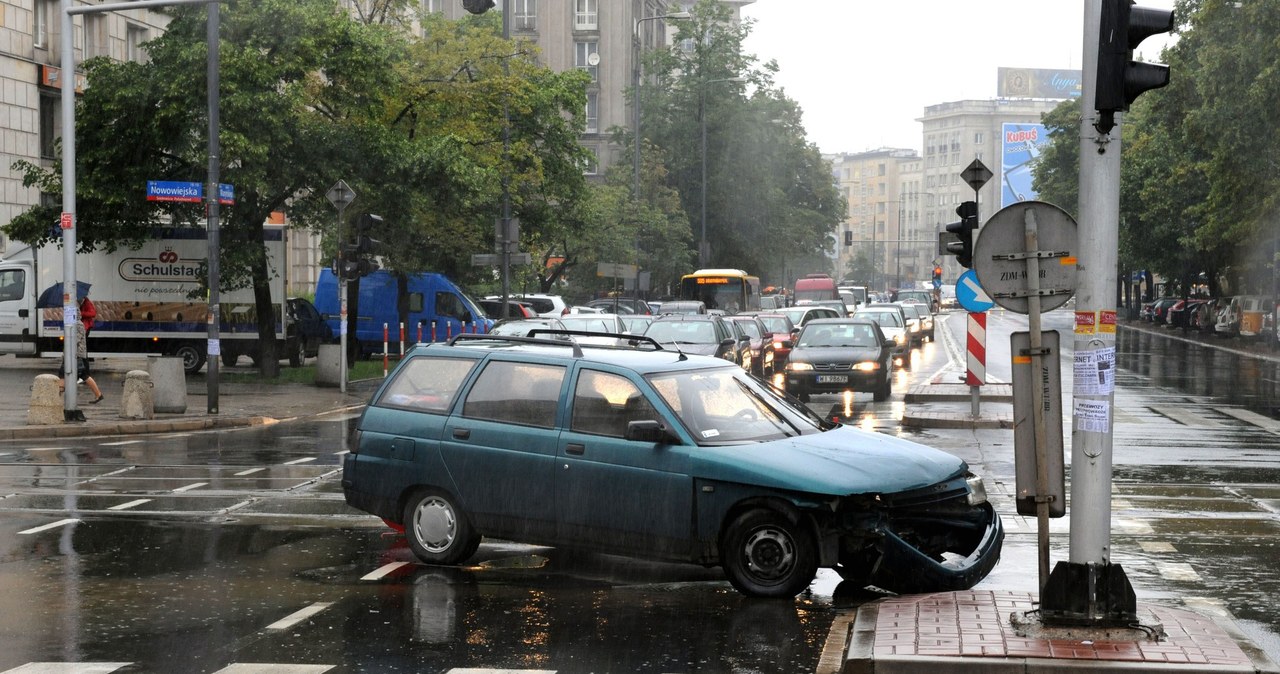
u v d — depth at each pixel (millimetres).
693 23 75875
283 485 14586
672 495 9078
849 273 195000
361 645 7742
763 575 8938
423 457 10055
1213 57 42281
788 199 83312
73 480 15000
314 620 8367
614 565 10164
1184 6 49625
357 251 28203
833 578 9703
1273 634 7992
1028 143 154125
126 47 46844
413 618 8422
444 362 10352
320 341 38188
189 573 9836
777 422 9734
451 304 41062
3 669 7199
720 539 9000
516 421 9805
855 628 7672
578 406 9625
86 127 30156
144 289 33594
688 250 66812
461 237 41281
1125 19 7270
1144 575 9805
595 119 88500
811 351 27219
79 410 21172
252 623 8289
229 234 31219
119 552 10664
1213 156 46844
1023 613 7820
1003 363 43062
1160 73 7262
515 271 48688
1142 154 69250
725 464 8945
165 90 29156
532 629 8125
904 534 9148
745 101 76125
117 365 35438
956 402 26531
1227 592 9211
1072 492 7555
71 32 21062
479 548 10852
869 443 9617
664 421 9273
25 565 10133
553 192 43656
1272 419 23359
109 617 8453
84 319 24641
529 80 41188
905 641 7289
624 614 8516
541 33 88062
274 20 29938
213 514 12570
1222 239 48812
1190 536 11469
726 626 8188
